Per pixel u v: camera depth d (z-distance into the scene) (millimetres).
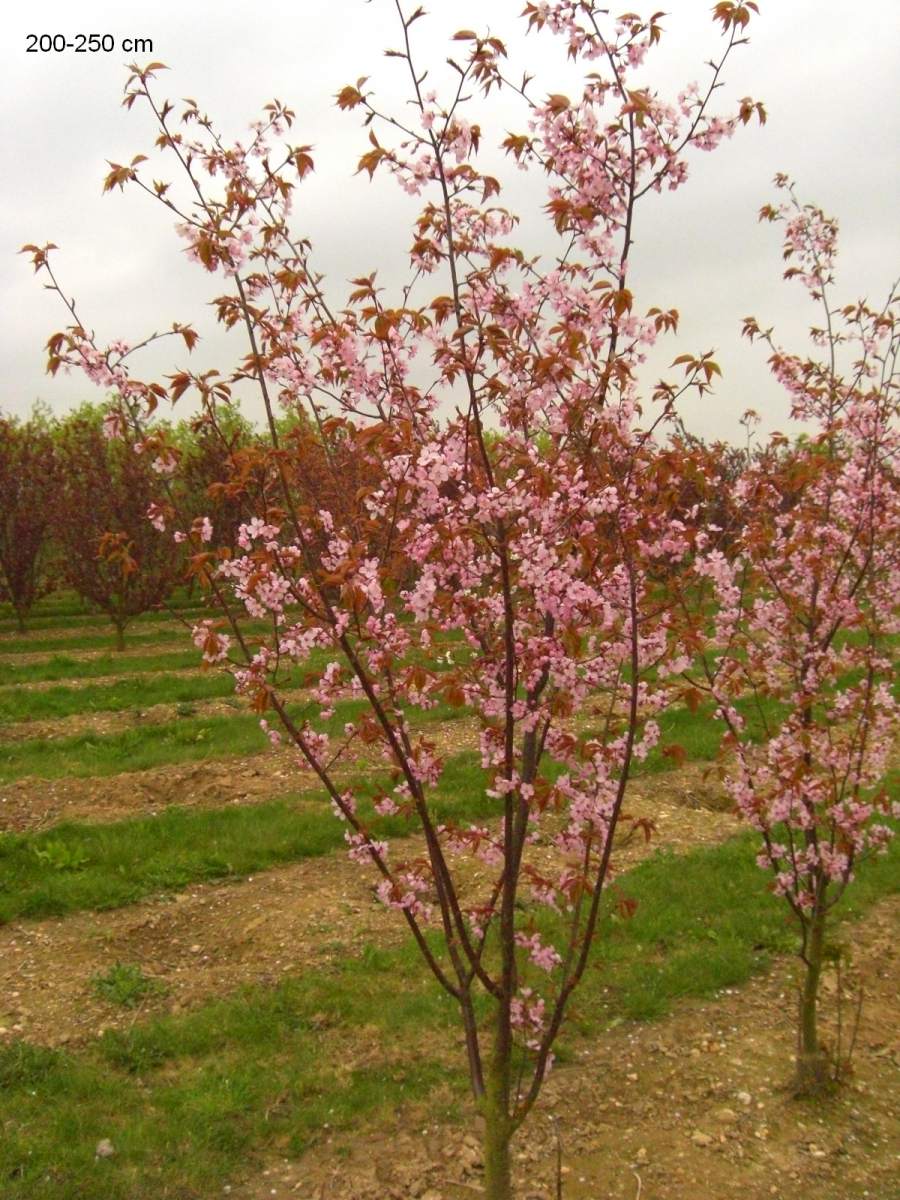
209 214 2885
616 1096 4102
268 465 3006
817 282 4348
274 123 2998
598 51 2893
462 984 3115
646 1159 3699
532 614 3033
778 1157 3699
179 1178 3621
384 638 2908
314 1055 4406
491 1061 2992
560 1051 4395
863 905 5855
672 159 2938
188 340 2900
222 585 3131
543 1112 3977
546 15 2885
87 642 17844
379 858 3125
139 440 3072
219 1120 3936
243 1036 4555
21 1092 4125
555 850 6766
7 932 5738
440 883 2949
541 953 3137
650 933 5500
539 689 2873
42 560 21000
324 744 3123
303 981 5035
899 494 4188
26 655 16281
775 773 3984
